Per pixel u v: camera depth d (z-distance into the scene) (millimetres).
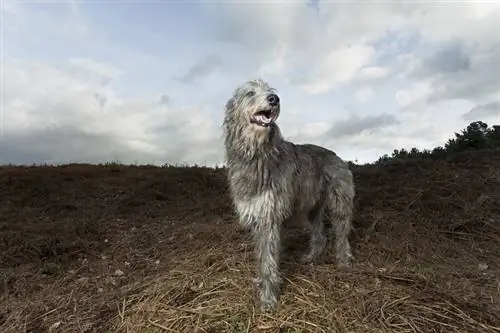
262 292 1702
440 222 2643
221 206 3359
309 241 2377
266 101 1646
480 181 3203
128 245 2656
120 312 1768
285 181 1760
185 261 2203
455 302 1715
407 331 1546
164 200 3766
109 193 3957
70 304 1906
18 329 1745
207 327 1596
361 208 2889
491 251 2322
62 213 3430
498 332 1560
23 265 2414
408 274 1929
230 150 1774
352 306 1664
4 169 4605
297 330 1557
